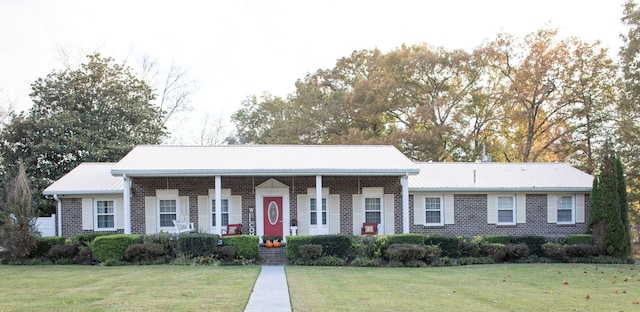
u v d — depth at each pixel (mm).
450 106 41875
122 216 25609
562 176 28469
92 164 28906
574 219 27234
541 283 15867
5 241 21000
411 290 13930
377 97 39938
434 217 26812
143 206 25422
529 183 27234
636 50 27938
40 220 25859
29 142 34000
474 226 26844
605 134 36344
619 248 23094
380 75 42562
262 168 23406
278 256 22625
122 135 35625
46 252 21938
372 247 21531
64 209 25422
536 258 23250
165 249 21469
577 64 37719
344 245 21594
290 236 21609
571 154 39562
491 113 42094
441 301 12258
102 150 34062
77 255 21281
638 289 14875
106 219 25578
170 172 22922
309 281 15656
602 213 23688
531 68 39312
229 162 24703
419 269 19672
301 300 12133
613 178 23906
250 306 11477
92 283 15062
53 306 11336
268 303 11836
